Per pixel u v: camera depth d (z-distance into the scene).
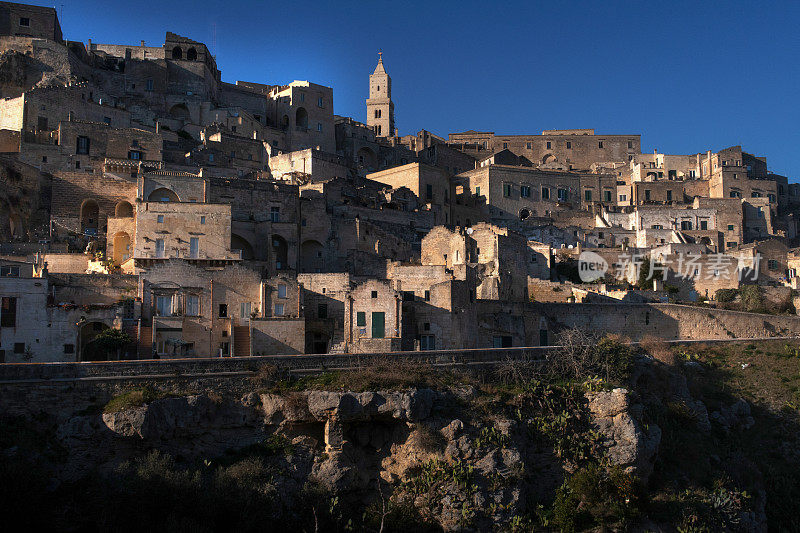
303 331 66.56
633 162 158.25
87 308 60.97
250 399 52.59
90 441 47.47
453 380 59.41
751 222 139.12
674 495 58.28
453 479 52.28
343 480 51.75
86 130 99.31
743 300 104.50
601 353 67.31
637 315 87.50
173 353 63.75
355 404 53.16
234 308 67.62
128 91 126.62
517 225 129.62
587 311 84.75
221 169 106.19
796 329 91.19
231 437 51.78
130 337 62.38
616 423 59.31
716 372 78.31
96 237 87.50
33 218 89.50
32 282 59.72
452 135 171.88
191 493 45.75
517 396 59.34
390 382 55.28
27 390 47.50
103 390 49.19
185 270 66.50
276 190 92.62
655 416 65.75
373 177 130.50
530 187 138.88
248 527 45.25
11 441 45.59
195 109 129.00
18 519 41.84
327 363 56.16
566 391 61.19
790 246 136.12
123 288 66.81
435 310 69.94
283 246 90.69
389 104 172.38
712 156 149.88
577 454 57.56
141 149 102.44
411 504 52.16
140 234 75.94
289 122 138.75
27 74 113.00
